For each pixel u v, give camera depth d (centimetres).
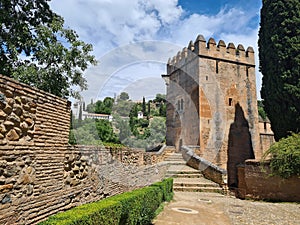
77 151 394
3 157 251
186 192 930
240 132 1658
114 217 329
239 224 508
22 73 703
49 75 795
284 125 1115
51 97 339
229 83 1686
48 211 319
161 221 494
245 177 977
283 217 578
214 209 644
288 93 1086
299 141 855
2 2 677
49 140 331
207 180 1051
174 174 1087
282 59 1133
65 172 363
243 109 1702
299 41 1115
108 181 496
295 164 809
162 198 656
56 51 802
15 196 266
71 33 873
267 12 1265
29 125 294
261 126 1830
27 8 756
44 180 316
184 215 553
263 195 897
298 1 1164
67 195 363
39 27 770
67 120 375
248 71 1773
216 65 1655
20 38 705
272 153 891
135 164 642
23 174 279
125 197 388
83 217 262
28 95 293
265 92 1265
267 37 1248
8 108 259
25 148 285
